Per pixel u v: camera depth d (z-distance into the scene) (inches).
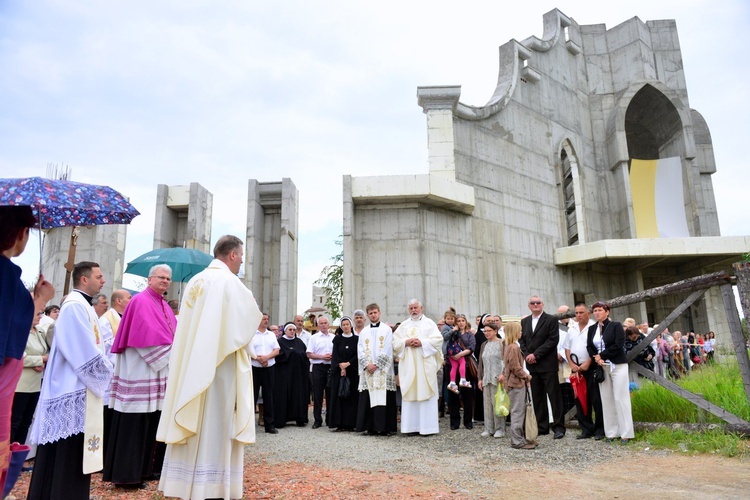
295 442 291.0
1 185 95.0
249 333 148.8
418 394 319.6
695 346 685.9
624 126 987.3
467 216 745.6
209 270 154.2
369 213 691.4
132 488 181.3
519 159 844.0
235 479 145.1
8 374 86.8
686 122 994.7
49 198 96.9
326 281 1152.8
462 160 750.5
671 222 997.2
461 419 402.0
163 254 338.3
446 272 701.3
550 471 211.3
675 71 1081.4
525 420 265.4
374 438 309.3
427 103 738.8
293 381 378.3
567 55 1013.8
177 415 137.2
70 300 157.1
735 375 359.3
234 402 146.7
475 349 353.7
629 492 176.2
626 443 267.4
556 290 852.6
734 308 268.2
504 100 826.2
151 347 185.2
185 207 695.1
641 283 900.0
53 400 149.6
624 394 271.7
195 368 139.4
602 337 282.2
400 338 331.6
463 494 173.5
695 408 290.8
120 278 641.0
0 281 85.4
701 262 908.6
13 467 126.1
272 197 717.3
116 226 635.5
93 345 153.7
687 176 984.9
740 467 211.9
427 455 248.8
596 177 1005.2
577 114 997.8
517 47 876.0
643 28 1060.5
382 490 177.0
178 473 139.9
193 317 148.3
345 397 346.6
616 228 989.2
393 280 671.8
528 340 306.3
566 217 955.3
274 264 716.0
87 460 148.9
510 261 788.6
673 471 207.3
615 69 1054.4
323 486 180.5
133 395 182.9
